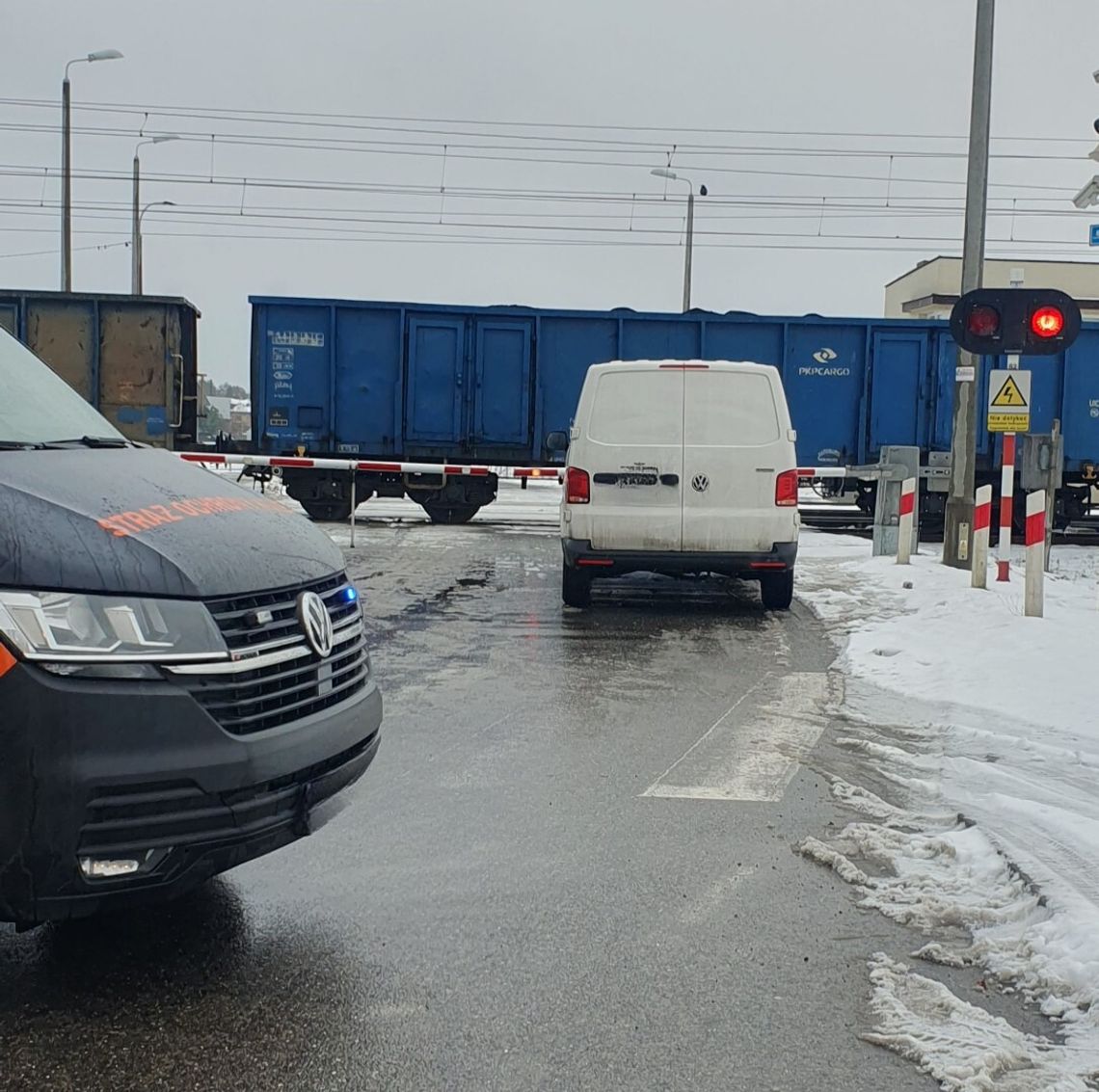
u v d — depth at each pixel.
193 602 3.46
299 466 20.44
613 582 13.92
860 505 22.39
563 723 7.26
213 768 3.41
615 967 3.94
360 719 4.11
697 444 10.78
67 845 3.21
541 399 21.70
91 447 4.42
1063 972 3.85
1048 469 14.39
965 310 12.05
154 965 3.87
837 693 8.16
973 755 6.59
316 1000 3.66
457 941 4.12
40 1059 3.28
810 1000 3.72
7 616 3.18
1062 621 10.36
